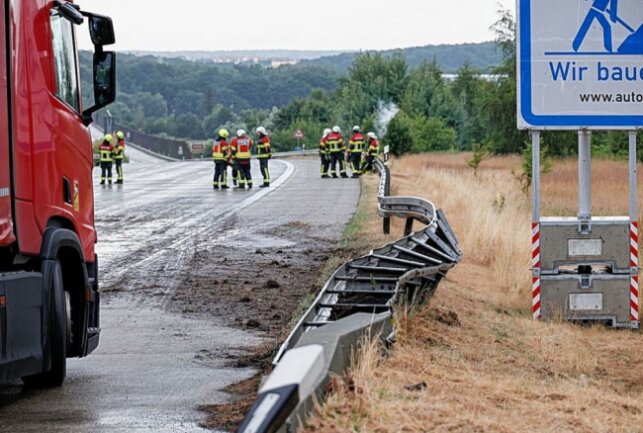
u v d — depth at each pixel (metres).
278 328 13.48
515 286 17.81
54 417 8.77
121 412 8.97
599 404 9.09
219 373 10.73
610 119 15.39
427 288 13.98
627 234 15.37
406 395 8.11
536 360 12.22
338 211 31.14
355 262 13.10
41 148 9.55
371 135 55.00
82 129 10.77
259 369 10.96
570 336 14.19
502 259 19.72
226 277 18.12
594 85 15.40
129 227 27.42
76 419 8.70
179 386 10.08
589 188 15.41
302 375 5.14
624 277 15.40
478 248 21.30
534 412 8.25
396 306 11.38
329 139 51.47
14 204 9.06
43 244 9.55
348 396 7.45
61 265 10.24
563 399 9.06
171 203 36.03
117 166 50.50
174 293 16.47
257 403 5.07
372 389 7.88
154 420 8.67
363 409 7.29
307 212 31.06
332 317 10.72
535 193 15.41
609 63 15.40
